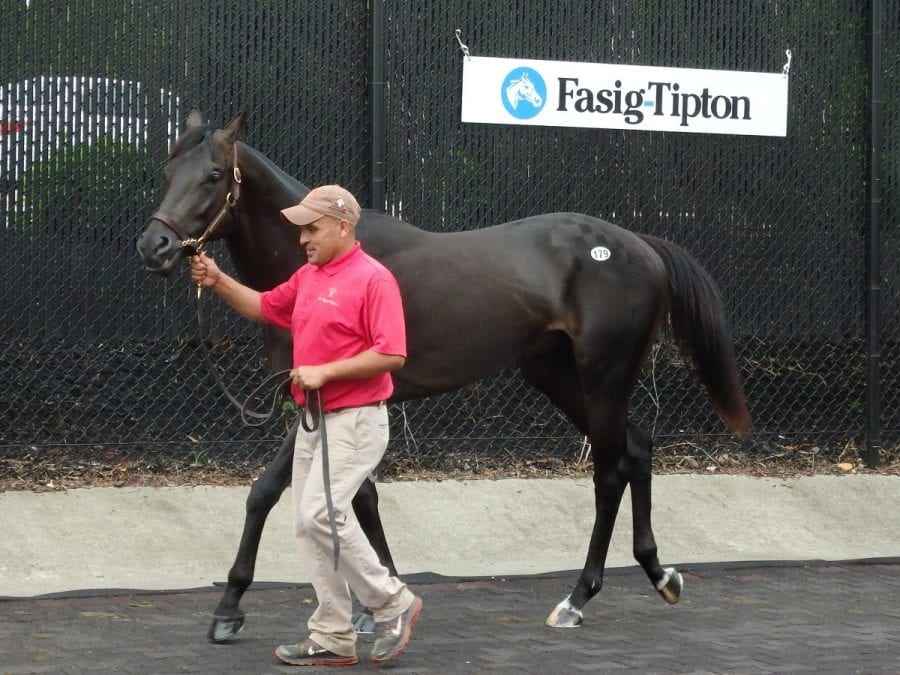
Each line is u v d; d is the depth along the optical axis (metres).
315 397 5.25
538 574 7.38
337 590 5.32
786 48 9.65
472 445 8.98
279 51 8.45
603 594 6.97
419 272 6.36
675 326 6.91
